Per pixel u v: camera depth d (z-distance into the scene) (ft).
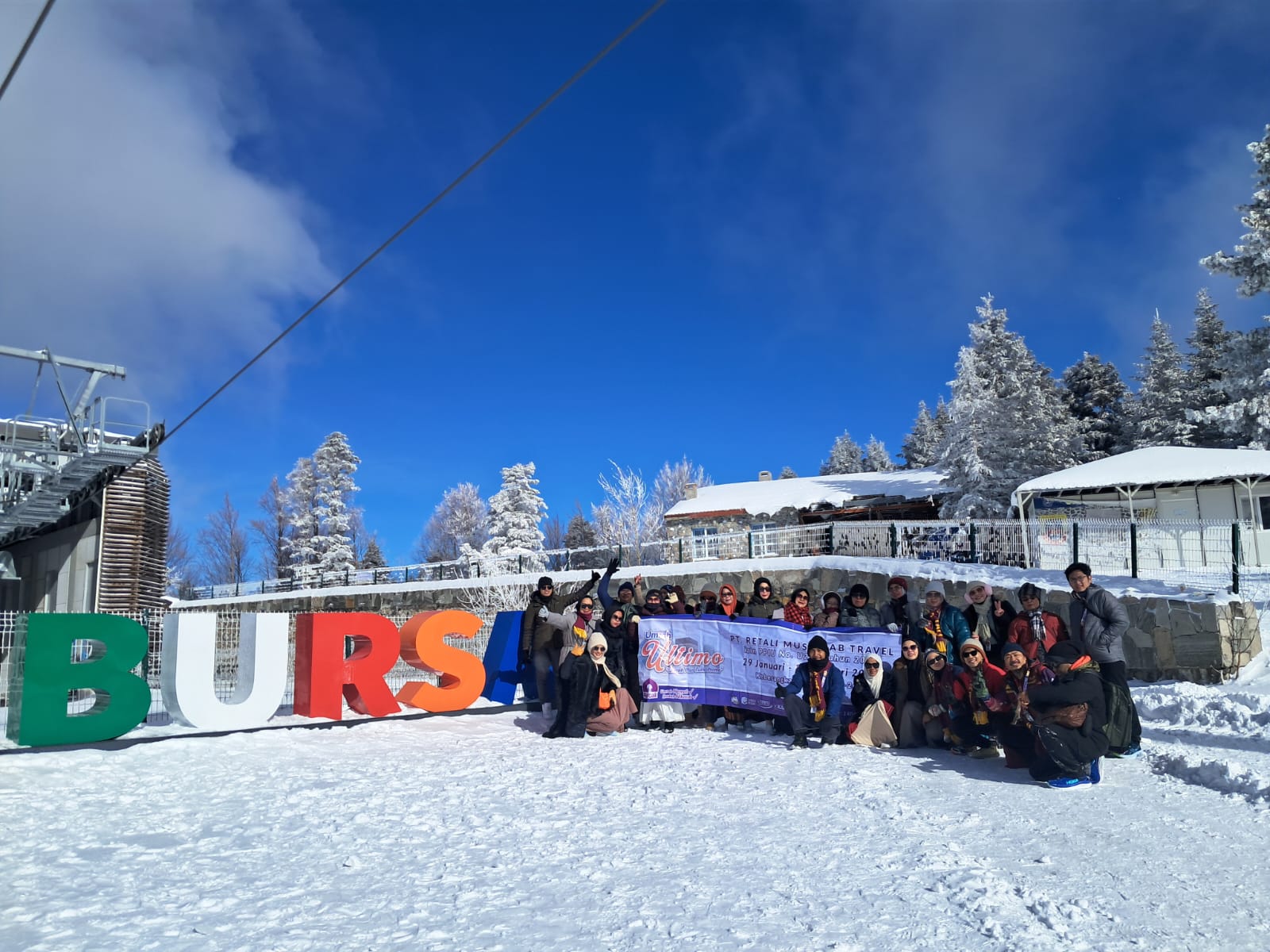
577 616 34.63
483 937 12.85
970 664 26.89
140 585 77.82
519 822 20.11
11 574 86.74
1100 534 54.34
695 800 22.21
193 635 33.47
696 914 13.84
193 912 14.05
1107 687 26.30
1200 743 28.63
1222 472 80.89
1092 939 12.76
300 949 12.37
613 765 27.43
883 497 120.06
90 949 12.34
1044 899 14.37
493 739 33.01
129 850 17.90
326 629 36.09
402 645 41.45
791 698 30.55
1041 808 20.94
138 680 31.45
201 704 33.27
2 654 40.57
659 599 39.06
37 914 13.83
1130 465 91.09
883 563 56.49
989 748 27.55
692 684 35.81
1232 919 13.56
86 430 64.23
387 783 24.84
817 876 15.79
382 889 15.21
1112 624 26.30
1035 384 129.08
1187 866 16.24
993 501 108.06
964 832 18.88
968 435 109.91
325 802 22.41
